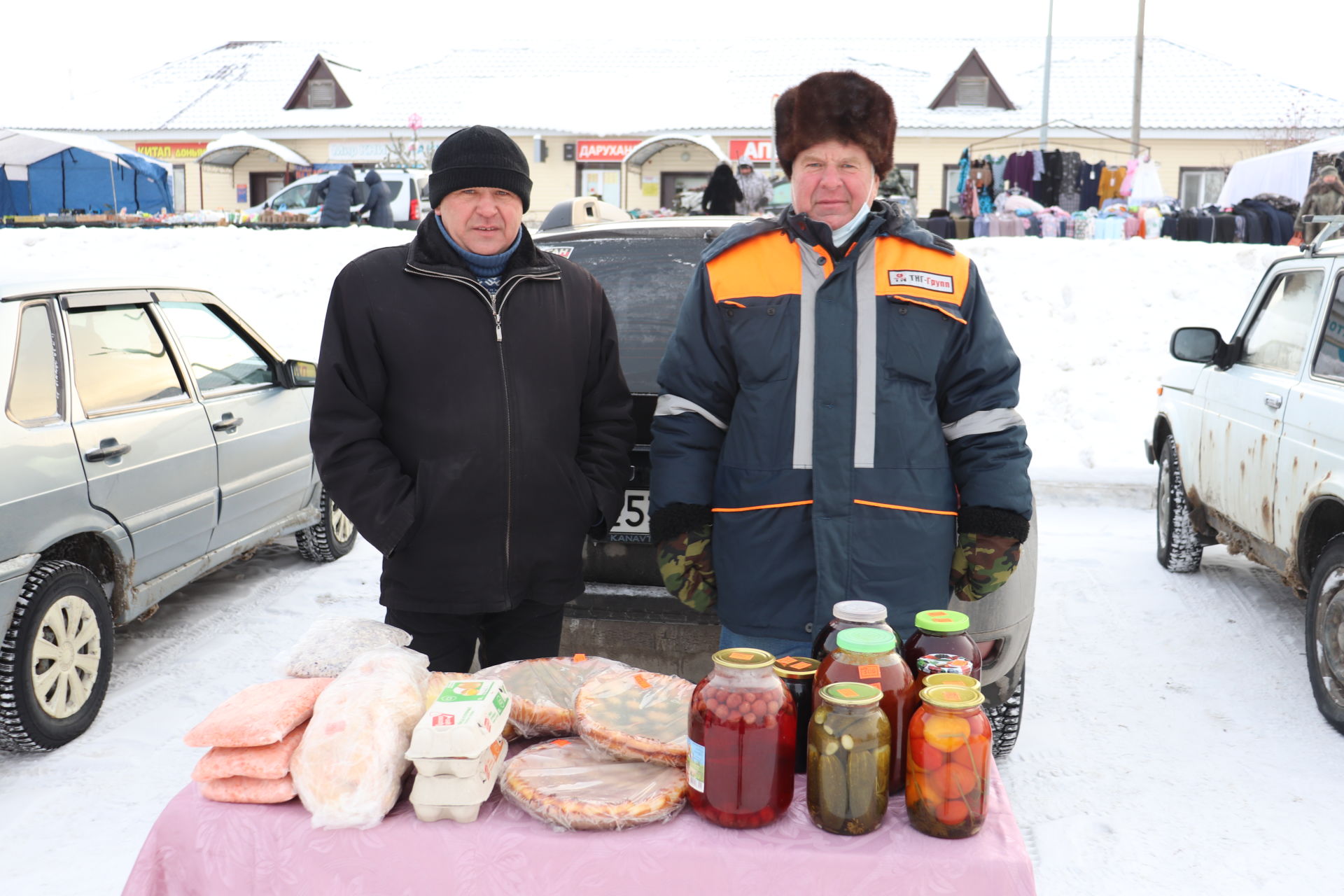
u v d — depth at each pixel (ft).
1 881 9.14
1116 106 85.46
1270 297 16.06
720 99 89.04
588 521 8.13
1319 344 13.69
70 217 52.90
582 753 5.71
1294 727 12.39
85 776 11.03
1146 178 50.19
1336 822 10.23
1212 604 16.76
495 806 5.40
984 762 5.10
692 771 5.23
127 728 12.20
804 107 6.86
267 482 16.17
